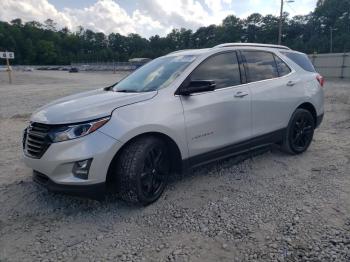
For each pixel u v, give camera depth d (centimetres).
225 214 342
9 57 3128
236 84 438
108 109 339
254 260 267
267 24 9594
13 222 341
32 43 13550
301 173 449
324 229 305
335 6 8881
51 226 331
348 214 331
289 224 316
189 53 444
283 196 379
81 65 11312
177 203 371
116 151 331
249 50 469
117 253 284
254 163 494
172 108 368
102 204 374
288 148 516
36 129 347
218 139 415
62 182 323
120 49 15238
